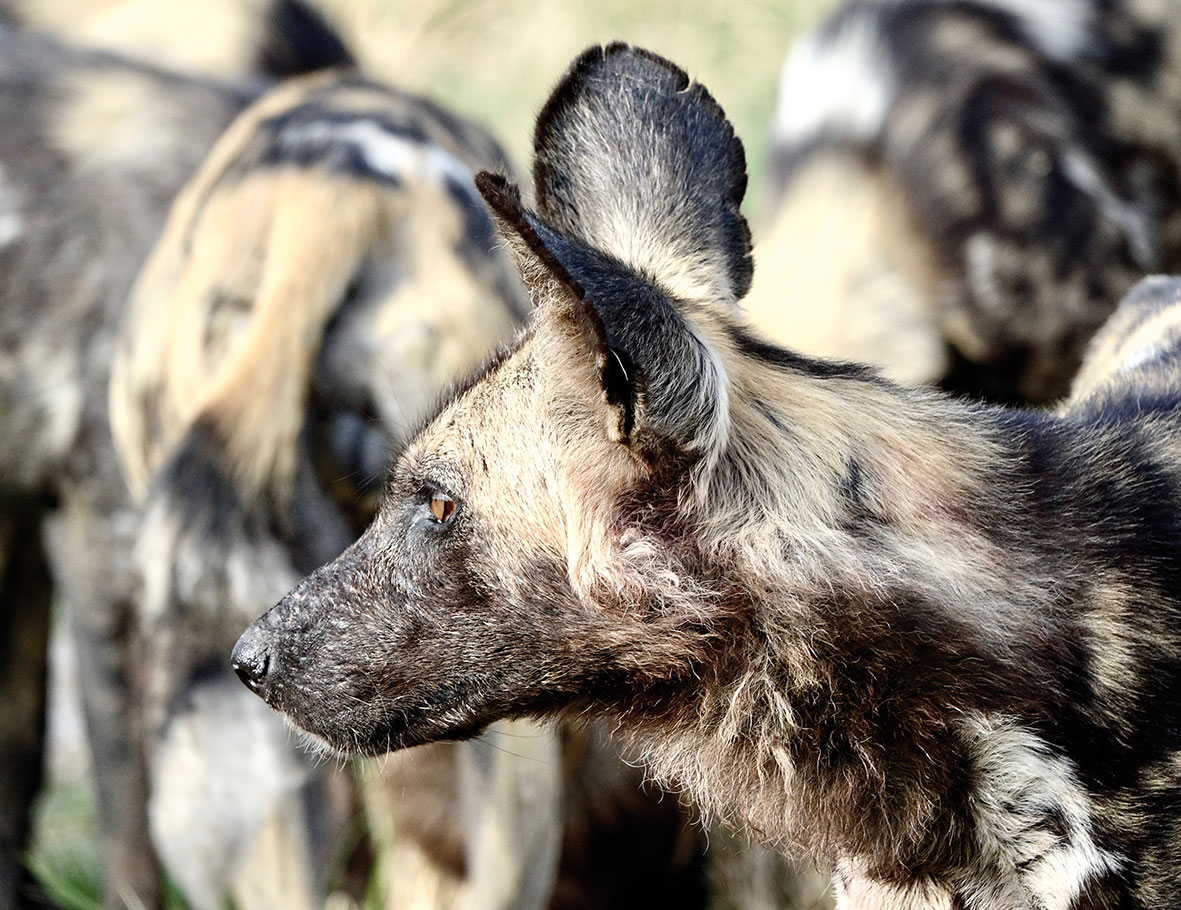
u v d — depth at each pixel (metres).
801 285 19.70
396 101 15.62
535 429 10.48
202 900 14.20
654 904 17.47
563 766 15.43
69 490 16.86
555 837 14.23
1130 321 13.71
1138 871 10.29
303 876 13.98
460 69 34.44
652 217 10.91
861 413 10.56
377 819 16.02
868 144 20.36
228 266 14.27
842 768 10.64
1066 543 10.46
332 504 14.17
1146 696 10.23
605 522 10.36
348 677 11.16
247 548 13.96
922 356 19.67
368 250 14.09
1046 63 20.89
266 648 11.36
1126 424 11.17
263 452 13.86
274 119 15.16
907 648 10.30
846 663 10.37
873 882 11.29
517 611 10.74
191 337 14.37
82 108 17.62
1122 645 10.28
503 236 9.28
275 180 14.34
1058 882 10.41
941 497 10.43
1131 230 20.81
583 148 10.94
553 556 10.58
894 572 10.24
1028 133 20.33
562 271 8.94
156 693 14.23
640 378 9.30
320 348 13.96
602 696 10.96
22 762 18.30
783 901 17.00
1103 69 21.11
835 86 21.09
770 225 20.70
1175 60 21.41
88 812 19.88
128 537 16.59
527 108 32.94
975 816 10.57
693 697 10.80
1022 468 10.72
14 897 18.14
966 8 21.08
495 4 35.38
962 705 10.34
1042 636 10.27
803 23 33.72
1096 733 10.25
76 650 16.94
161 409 14.79
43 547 18.00
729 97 32.12
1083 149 20.66
